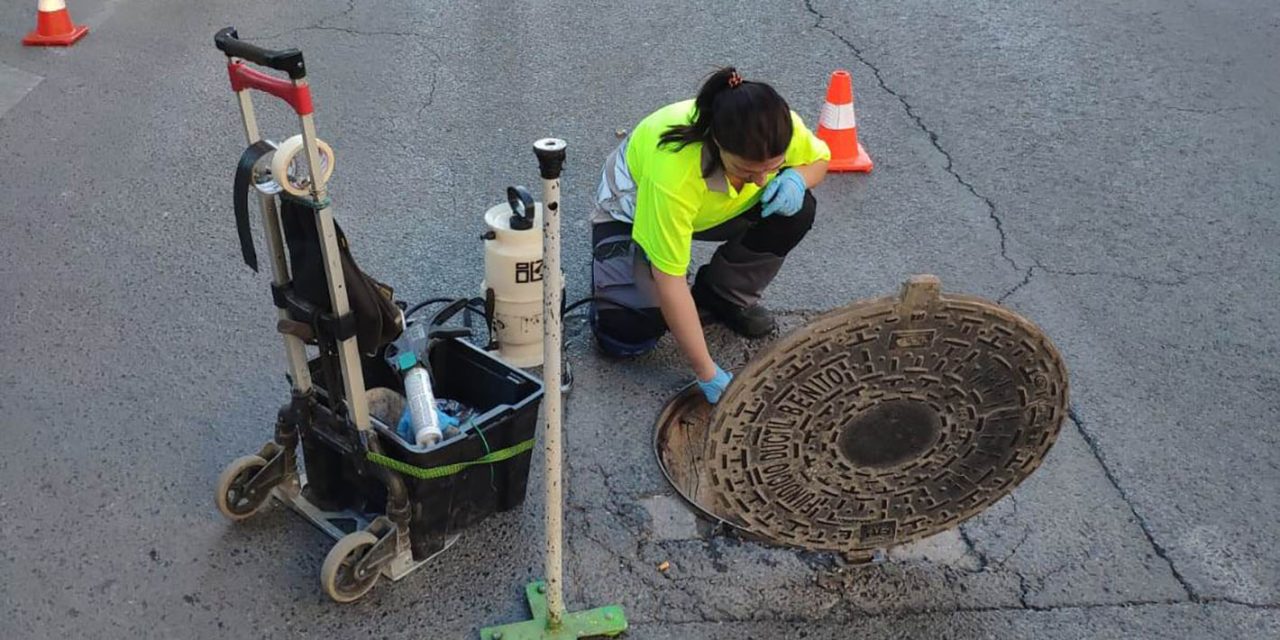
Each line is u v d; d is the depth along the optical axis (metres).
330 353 2.64
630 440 3.39
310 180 2.35
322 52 5.94
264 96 5.47
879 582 2.92
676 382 3.66
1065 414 2.68
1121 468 3.35
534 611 2.74
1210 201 4.85
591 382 3.63
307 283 2.55
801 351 2.40
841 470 2.66
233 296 3.97
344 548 2.66
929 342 2.46
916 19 6.65
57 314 3.82
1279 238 4.60
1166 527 3.14
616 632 2.72
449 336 3.07
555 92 5.62
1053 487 3.26
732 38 6.33
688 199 2.98
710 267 3.79
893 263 4.34
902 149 5.20
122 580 2.82
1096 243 4.52
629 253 3.50
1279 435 3.51
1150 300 4.17
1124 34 6.53
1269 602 2.91
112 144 4.98
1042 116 5.56
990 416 2.64
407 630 2.72
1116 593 2.92
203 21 6.34
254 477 2.91
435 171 4.86
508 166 4.93
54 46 5.95
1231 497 3.25
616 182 3.51
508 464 2.93
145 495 3.09
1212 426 3.54
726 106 2.80
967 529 3.10
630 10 6.69
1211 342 3.94
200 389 3.50
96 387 3.48
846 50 6.21
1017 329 2.47
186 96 5.45
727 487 2.62
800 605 2.85
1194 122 5.54
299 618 2.73
